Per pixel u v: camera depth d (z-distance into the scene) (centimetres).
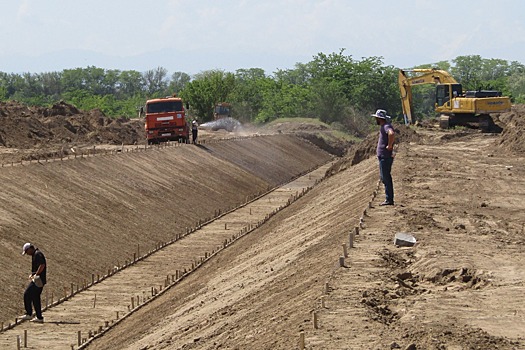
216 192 5503
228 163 6588
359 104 13225
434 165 3812
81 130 7288
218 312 1805
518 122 4941
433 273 1595
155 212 4319
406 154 4394
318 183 5262
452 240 1908
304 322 1255
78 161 4419
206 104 11362
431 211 2370
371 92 13262
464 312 1313
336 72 13700
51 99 19350
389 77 13400
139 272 3225
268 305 1592
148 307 2575
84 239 3394
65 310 2605
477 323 1249
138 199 4372
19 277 2741
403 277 1588
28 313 2447
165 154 5747
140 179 4747
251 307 1686
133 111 14588
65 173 4094
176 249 3731
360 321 1230
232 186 5941
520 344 1129
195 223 4497
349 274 1558
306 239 2467
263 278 2069
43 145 6203
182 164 5722
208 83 11612
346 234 2034
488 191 2944
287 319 1343
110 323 2389
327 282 1474
